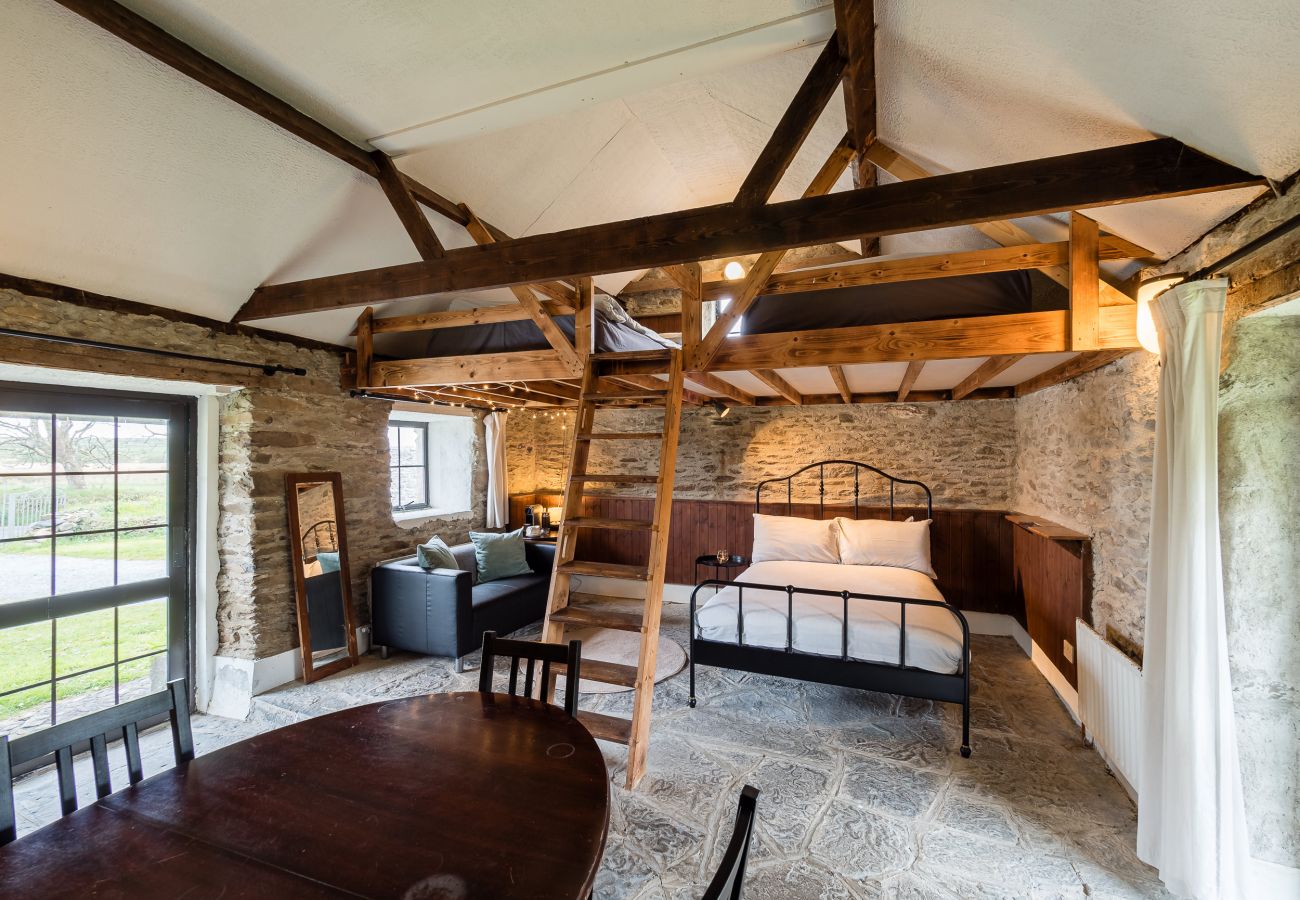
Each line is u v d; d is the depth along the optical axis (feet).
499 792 4.31
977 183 5.75
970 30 5.24
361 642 14.23
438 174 10.05
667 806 7.89
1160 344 6.34
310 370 13.04
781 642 10.58
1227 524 6.09
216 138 7.78
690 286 10.27
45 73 6.25
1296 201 4.93
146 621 10.89
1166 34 4.15
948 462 16.38
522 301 11.14
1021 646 14.42
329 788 4.39
